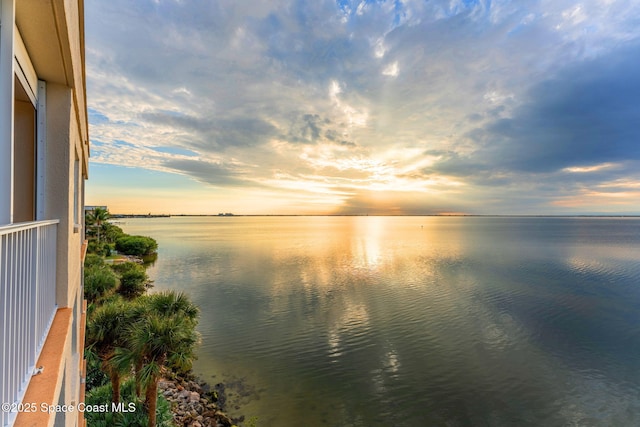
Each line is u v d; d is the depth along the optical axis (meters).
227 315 25.72
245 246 75.94
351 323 23.94
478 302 28.95
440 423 13.29
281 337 21.41
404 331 22.42
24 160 3.66
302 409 13.98
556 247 69.12
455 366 17.67
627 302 28.80
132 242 55.75
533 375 16.84
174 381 15.52
